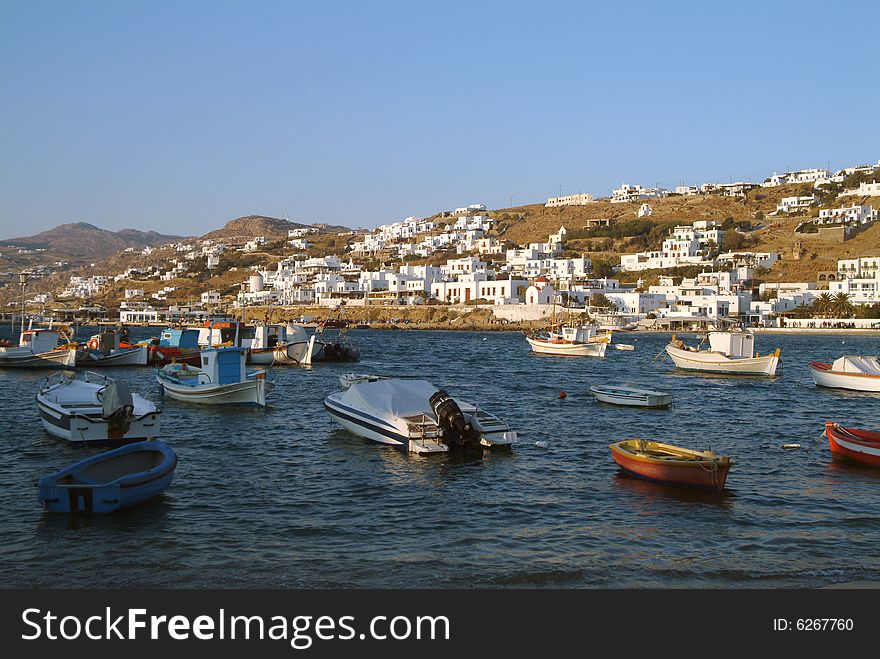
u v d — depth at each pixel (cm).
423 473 3048
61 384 4447
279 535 2245
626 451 3011
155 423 3503
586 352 10281
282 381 6712
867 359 6334
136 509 2489
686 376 7444
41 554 2075
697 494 2714
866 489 2795
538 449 3544
